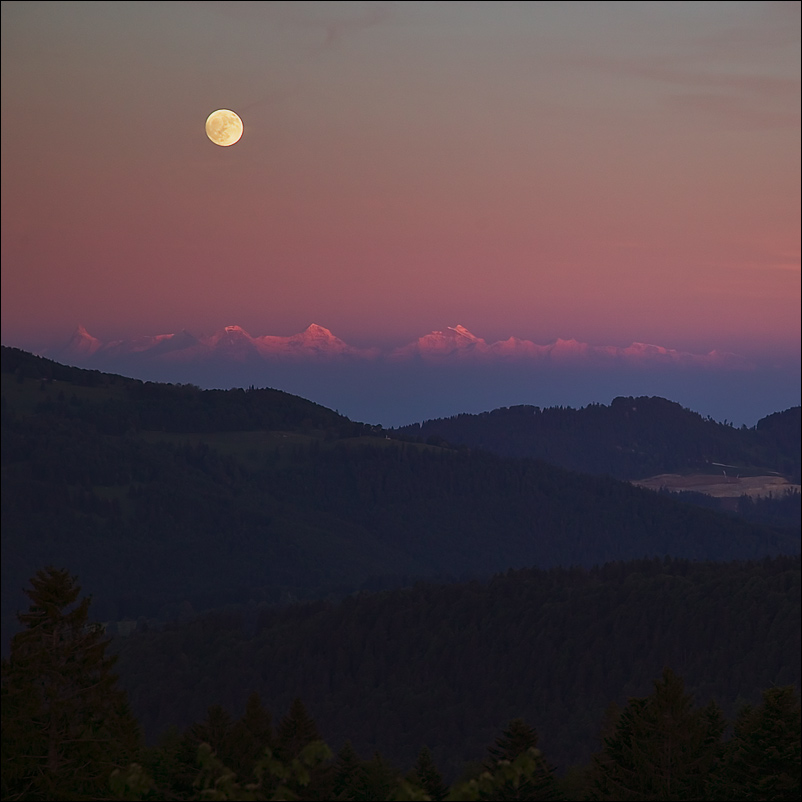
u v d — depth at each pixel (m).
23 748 133.38
